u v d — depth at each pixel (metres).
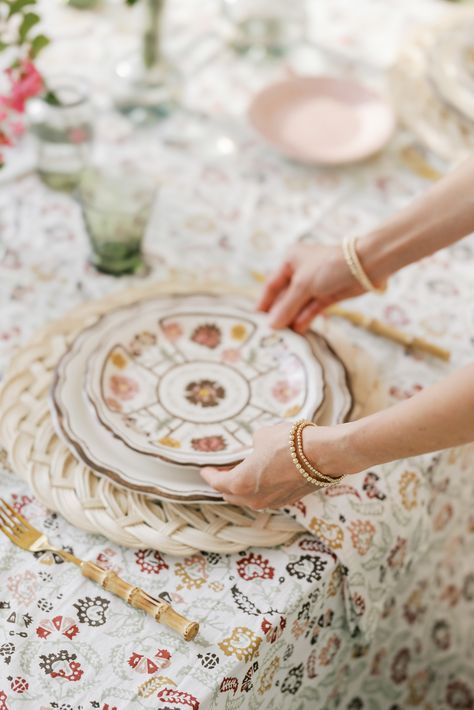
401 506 0.97
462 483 1.21
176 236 1.29
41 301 1.16
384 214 1.37
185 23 1.76
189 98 1.57
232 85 1.61
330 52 1.71
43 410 0.98
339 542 0.89
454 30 1.63
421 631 1.33
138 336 1.04
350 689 1.20
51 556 0.87
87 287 1.19
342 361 1.03
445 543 1.26
